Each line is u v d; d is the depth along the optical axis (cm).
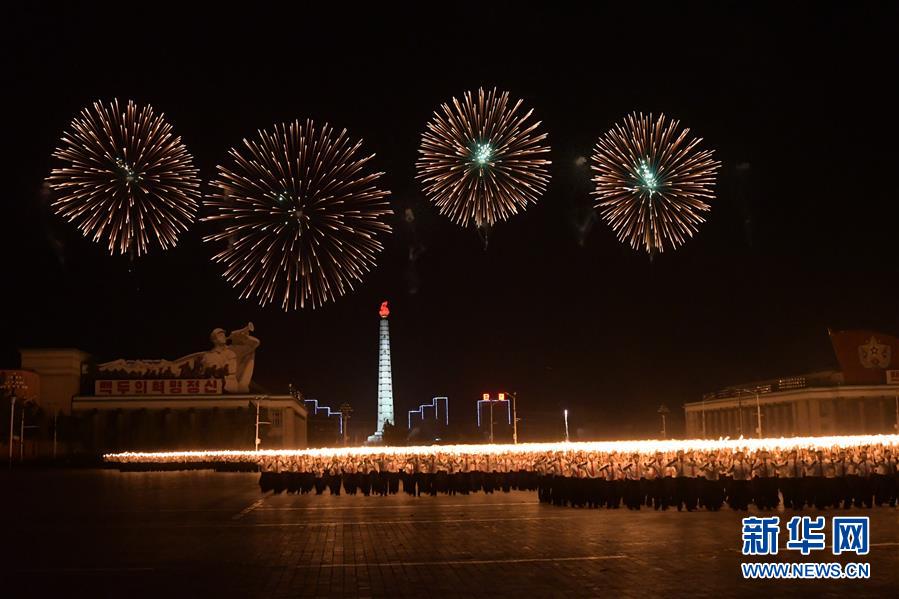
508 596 1667
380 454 4653
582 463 3597
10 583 1892
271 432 14512
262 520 3247
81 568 2097
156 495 4853
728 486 3316
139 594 1753
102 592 1778
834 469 3319
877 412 12406
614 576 1870
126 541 2631
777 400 13338
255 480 6906
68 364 14238
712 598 1630
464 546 2391
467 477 4606
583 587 1747
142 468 10288
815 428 12425
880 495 3359
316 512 3566
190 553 2345
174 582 1886
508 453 4700
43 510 3822
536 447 5016
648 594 1669
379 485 4594
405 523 3050
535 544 2403
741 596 1645
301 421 17300
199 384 14450
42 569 2084
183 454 10325
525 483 4681
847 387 12331
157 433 14162
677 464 3350
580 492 3600
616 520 3023
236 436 13988
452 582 1831
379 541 2541
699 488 3322
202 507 3909
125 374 14450
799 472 3312
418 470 4575
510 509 3562
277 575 1959
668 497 3362
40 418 13450
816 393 12400
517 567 2009
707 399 15750
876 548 2238
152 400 14238
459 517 3241
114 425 14138
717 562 2044
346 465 4650
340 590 1764
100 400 14138
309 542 2544
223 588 1806
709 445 3925
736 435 14488
